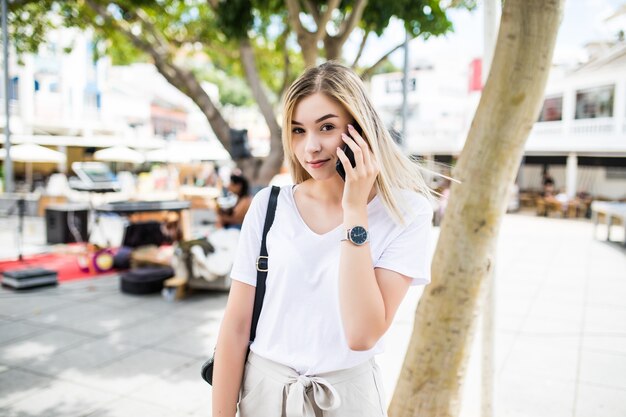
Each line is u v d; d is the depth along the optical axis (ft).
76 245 34.83
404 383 7.68
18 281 22.34
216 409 4.51
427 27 23.27
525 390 12.61
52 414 11.23
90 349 15.31
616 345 15.85
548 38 6.64
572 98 59.00
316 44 22.79
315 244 4.27
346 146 4.02
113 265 27.27
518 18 6.63
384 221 4.24
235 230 22.98
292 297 4.29
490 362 8.93
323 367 4.25
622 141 54.65
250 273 4.54
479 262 7.18
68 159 81.92
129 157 60.23
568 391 12.56
